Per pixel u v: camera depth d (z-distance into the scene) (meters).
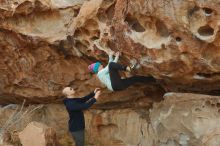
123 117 8.59
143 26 6.98
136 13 6.87
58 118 9.38
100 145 8.85
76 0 8.21
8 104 10.04
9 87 9.35
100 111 8.88
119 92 8.44
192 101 7.23
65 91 7.82
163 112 7.56
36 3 8.19
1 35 8.70
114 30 7.30
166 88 7.73
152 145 8.03
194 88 7.50
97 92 7.62
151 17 6.80
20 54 8.77
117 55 7.36
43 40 8.32
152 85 8.00
